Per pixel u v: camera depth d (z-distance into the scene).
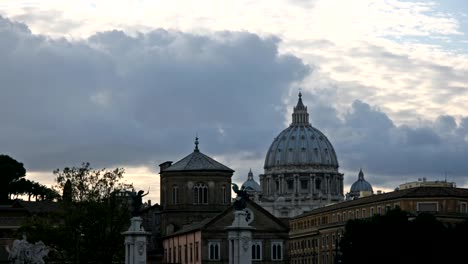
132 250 166.25
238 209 153.00
